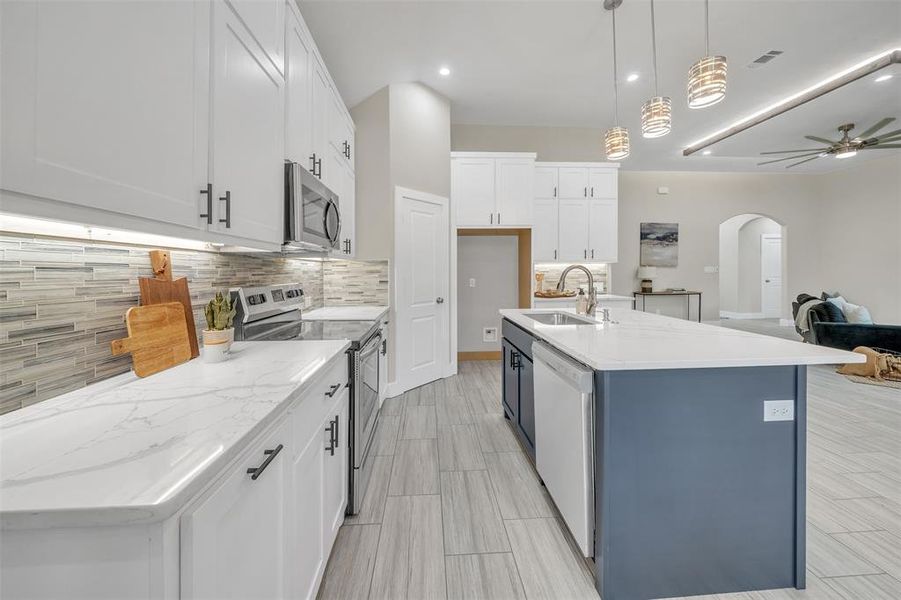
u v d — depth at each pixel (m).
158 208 0.96
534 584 1.47
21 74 0.64
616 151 2.64
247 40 1.43
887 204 6.50
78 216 0.77
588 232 4.95
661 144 5.76
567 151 5.07
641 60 3.45
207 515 0.64
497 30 2.99
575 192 4.93
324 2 2.65
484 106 4.41
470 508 1.94
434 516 1.88
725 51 3.29
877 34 3.08
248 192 1.44
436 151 4.11
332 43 3.10
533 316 2.91
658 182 7.44
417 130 3.90
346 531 1.77
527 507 1.95
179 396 1.00
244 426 0.80
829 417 3.09
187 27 1.07
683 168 7.12
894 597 1.41
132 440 0.74
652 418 1.38
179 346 1.35
